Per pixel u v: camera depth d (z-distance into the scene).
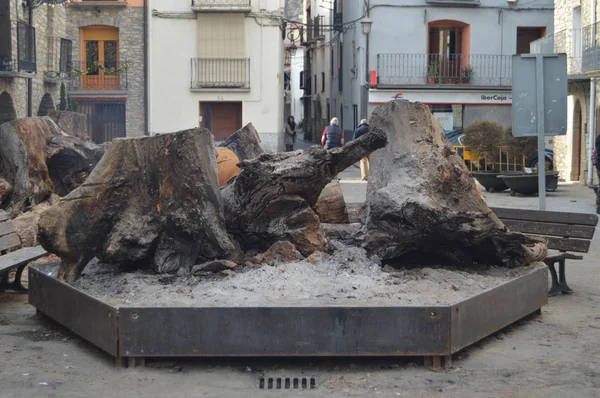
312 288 6.13
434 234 6.68
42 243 6.77
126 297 6.08
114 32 37.25
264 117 37.25
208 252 6.85
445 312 5.65
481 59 37.59
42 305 7.04
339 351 5.61
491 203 18.72
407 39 37.31
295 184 6.75
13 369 5.80
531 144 23.50
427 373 5.68
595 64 23.11
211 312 5.62
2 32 25.80
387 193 6.67
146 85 36.97
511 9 37.50
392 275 6.59
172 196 6.75
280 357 5.92
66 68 33.53
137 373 5.67
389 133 7.12
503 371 5.75
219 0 36.25
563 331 6.84
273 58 37.03
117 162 6.86
